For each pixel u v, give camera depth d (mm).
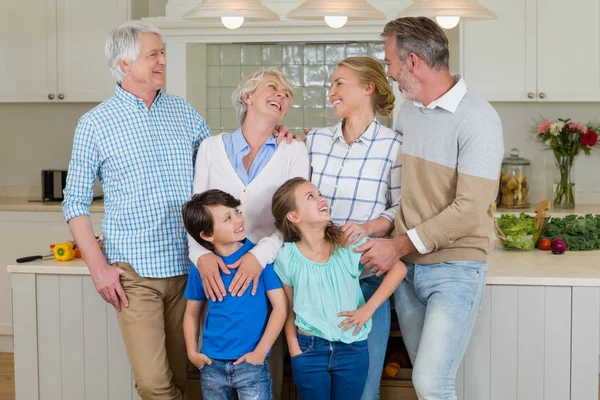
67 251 3053
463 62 4699
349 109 2648
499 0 4656
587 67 4641
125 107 2654
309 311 2441
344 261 2457
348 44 4934
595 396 2797
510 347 2812
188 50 4598
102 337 2973
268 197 2652
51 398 3016
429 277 2531
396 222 2564
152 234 2652
